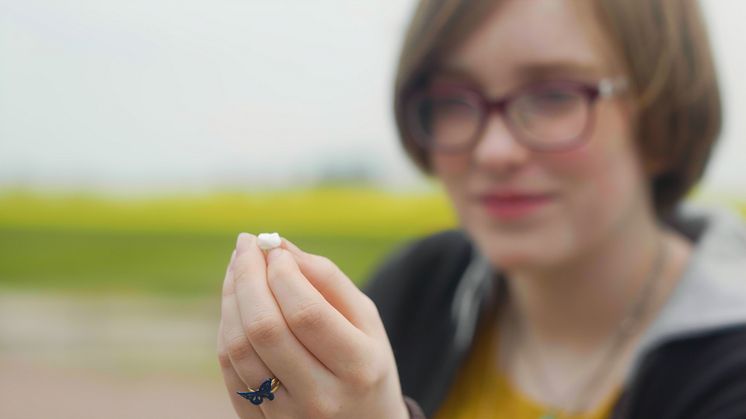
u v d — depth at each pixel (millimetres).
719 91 660
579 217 623
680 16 627
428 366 739
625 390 621
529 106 614
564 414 659
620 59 612
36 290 3049
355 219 3469
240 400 466
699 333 596
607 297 664
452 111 643
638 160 653
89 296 2904
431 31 628
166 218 3900
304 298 435
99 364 2141
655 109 629
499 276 729
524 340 712
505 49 609
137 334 2447
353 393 444
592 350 672
